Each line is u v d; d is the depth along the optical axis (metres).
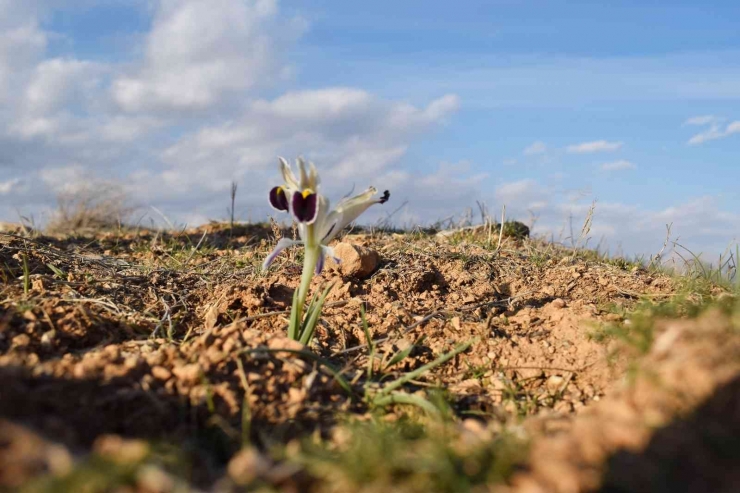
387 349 0.41
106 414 0.28
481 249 0.65
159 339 0.40
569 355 0.40
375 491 0.21
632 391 0.26
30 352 0.36
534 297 0.51
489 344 0.42
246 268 0.56
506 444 0.24
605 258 0.65
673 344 0.27
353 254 0.53
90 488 0.19
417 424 0.31
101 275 0.50
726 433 0.22
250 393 0.31
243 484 0.22
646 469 0.21
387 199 0.36
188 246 0.72
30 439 0.21
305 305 0.48
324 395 0.33
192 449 0.26
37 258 0.51
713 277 0.51
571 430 0.25
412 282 0.52
